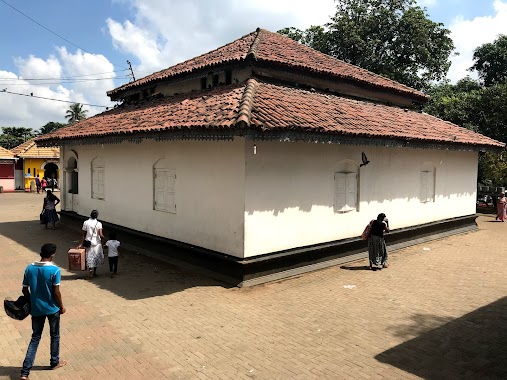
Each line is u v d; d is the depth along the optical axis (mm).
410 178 12484
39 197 30422
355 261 10547
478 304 7445
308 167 9250
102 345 5617
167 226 10203
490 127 23484
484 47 34000
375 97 13773
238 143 8070
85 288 8109
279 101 8953
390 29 25984
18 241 12875
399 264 10367
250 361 5172
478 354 5434
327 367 5027
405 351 5492
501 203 18578
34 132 61281
